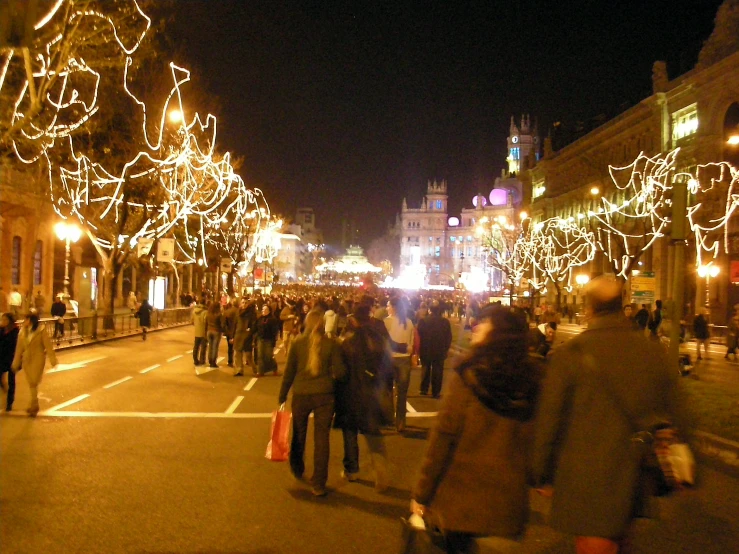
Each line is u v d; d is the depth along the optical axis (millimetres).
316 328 7820
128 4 18719
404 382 11531
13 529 6387
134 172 33906
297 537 6328
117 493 7574
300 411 7812
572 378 3932
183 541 6164
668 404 3922
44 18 9023
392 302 11680
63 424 11320
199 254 56125
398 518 6930
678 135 51125
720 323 41688
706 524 7098
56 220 41750
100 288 50281
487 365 4027
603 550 3777
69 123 29047
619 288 4152
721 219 39812
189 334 35594
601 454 3787
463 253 178000
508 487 3947
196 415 12375
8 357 12320
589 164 68125
